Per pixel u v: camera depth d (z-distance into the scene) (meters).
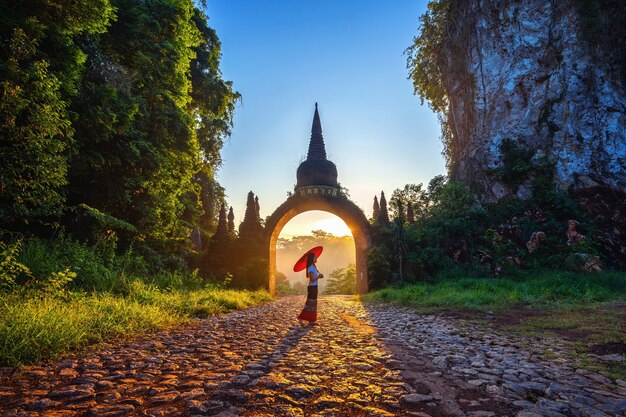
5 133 6.77
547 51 27.39
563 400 2.68
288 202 26.61
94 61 10.80
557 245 20.48
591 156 24.39
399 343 5.13
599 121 25.09
